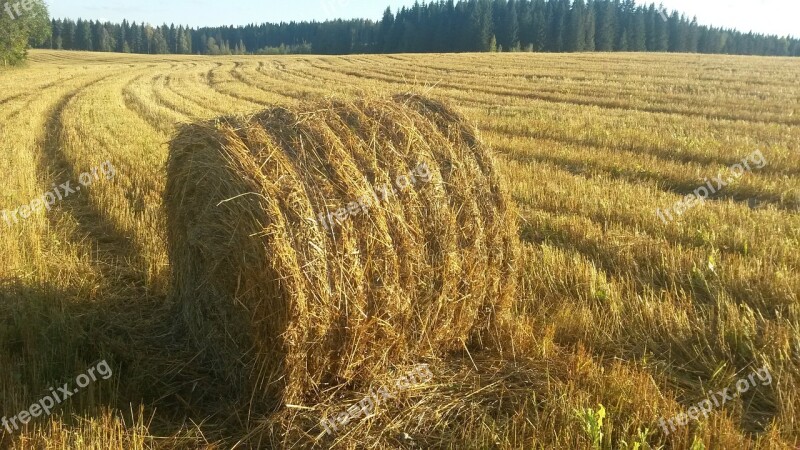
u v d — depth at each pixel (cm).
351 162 413
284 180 388
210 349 464
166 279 593
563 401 384
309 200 388
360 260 397
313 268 379
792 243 671
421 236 425
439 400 417
